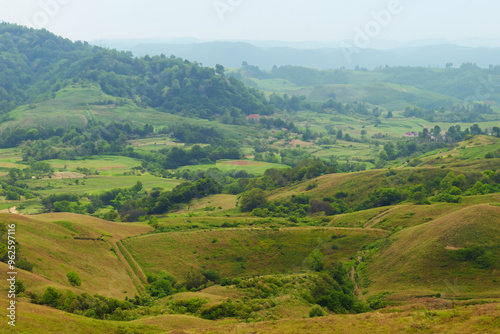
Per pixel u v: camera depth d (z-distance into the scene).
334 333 41.78
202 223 111.50
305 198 138.62
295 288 71.06
